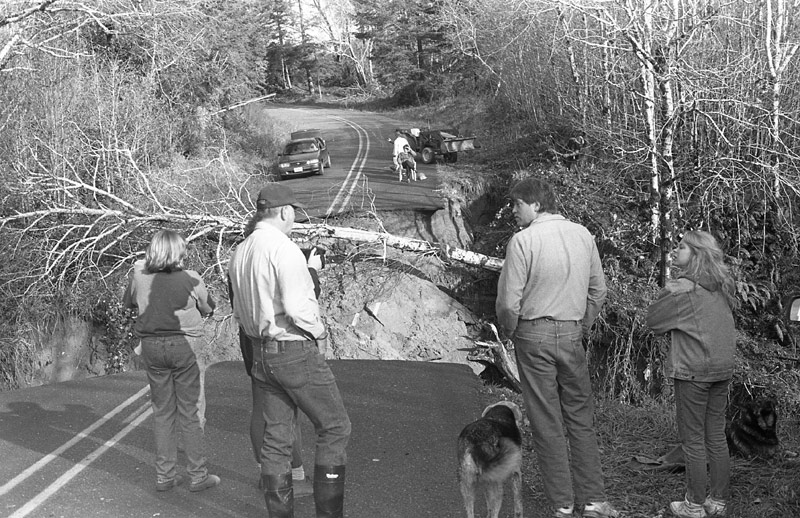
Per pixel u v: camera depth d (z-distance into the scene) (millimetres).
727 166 11305
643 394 10164
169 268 5211
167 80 20000
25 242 11766
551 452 4484
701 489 4512
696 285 4520
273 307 4191
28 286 11211
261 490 5438
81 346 11656
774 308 10578
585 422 4578
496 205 16594
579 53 15398
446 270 13297
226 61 25484
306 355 4223
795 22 11984
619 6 10695
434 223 15469
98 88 14828
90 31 16891
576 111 14703
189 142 21984
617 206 12414
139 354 5316
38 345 11336
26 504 5227
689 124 12047
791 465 5270
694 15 10219
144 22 16500
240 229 12297
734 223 11430
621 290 11008
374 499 5238
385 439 6684
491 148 21078
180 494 5371
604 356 10938
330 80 87438
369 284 12703
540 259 4359
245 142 27891
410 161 19812
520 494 4559
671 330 4633
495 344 10898
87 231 11711
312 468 5781
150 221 12266
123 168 13617
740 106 11133
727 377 4492
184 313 5242
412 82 55938
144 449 6473
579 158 14391
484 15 21016
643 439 6359
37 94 13445
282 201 4375
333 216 14930
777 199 11109
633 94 11906
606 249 12156
